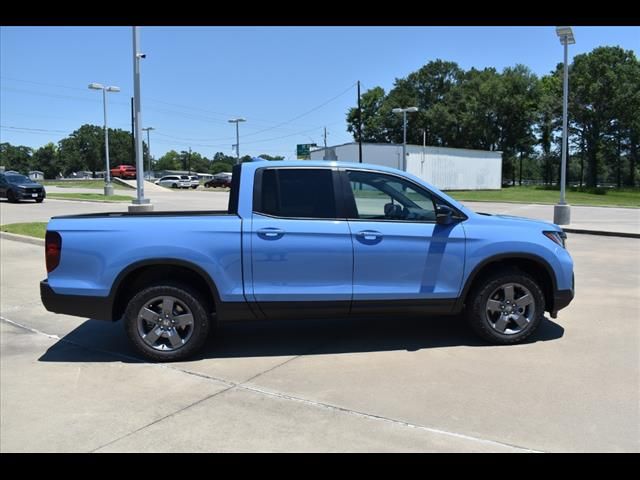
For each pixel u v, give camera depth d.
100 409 4.04
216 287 5.01
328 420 3.81
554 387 4.35
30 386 4.51
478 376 4.61
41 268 10.09
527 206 31.00
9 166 138.00
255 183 5.15
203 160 163.00
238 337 5.86
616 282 8.80
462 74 91.69
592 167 72.38
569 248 13.21
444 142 86.50
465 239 5.28
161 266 5.08
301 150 64.62
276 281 5.06
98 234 4.97
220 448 3.44
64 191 45.12
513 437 3.53
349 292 5.13
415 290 5.24
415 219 5.34
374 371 4.77
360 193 5.26
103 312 5.01
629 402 4.05
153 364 5.05
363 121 96.19
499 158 60.16
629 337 5.72
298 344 5.60
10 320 6.69
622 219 21.20
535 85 78.88
